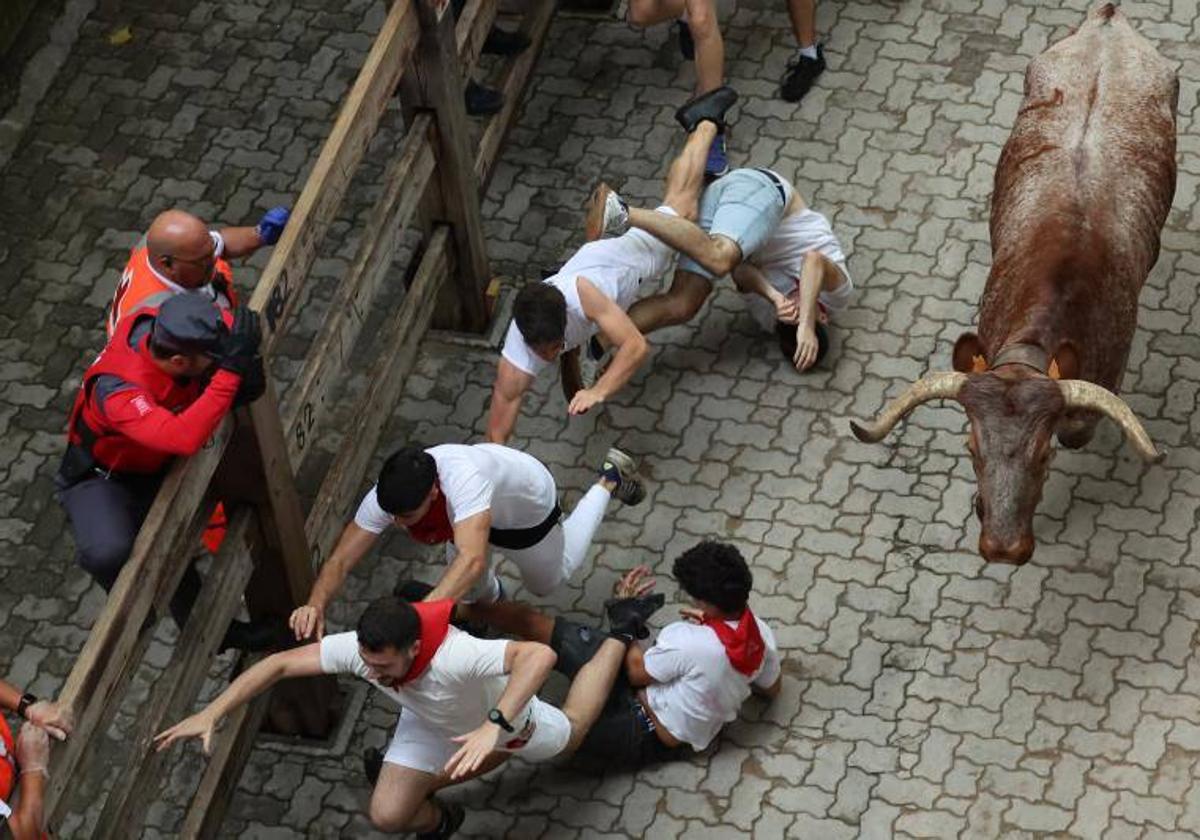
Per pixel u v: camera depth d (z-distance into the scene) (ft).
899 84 38.55
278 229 29.07
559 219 37.06
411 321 32.22
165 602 25.08
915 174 37.06
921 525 32.12
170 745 26.07
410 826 27.86
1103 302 29.63
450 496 27.68
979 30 39.32
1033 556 31.50
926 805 28.94
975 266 35.55
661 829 28.94
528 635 29.60
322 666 26.07
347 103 28.40
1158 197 31.27
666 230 31.78
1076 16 39.37
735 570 27.78
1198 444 32.73
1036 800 28.84
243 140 38.65
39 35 40.11
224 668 31.24
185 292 25.84
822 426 33.55
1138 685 29.96
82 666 22.89
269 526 27.43
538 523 29.12
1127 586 31.09
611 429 33.78
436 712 26.27
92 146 38.73
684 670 28.32
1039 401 26.94
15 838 21.61
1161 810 28.60
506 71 36.32
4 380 35.29
